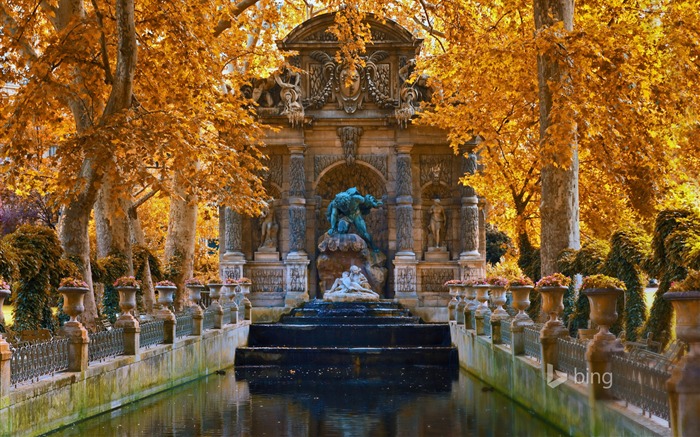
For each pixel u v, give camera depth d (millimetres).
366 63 44125
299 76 44062
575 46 26031
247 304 38594
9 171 24938
